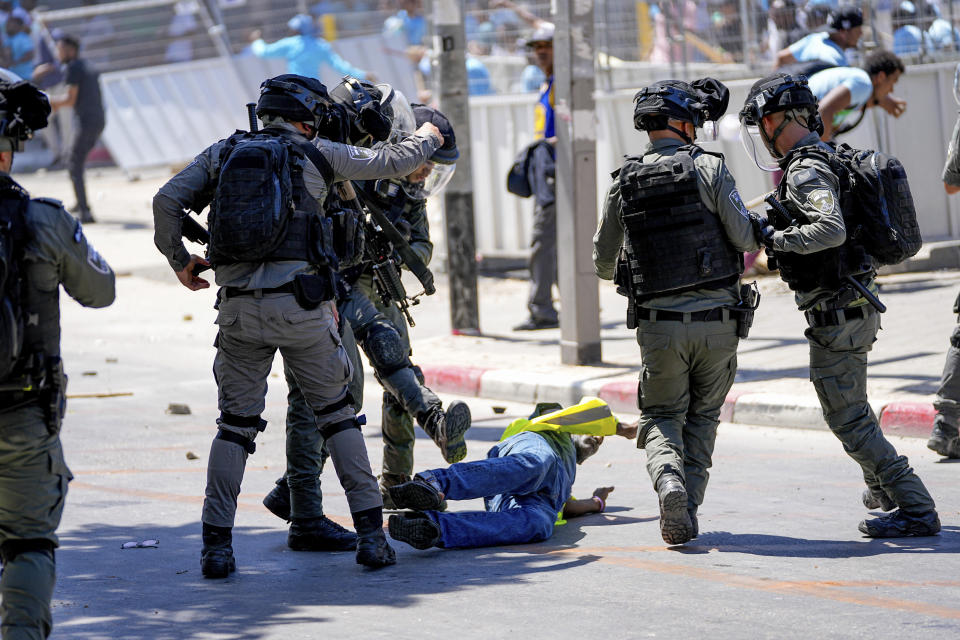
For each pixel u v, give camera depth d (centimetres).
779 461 2961
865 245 2109
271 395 4056
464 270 4650
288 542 2273
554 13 3906
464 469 2153
